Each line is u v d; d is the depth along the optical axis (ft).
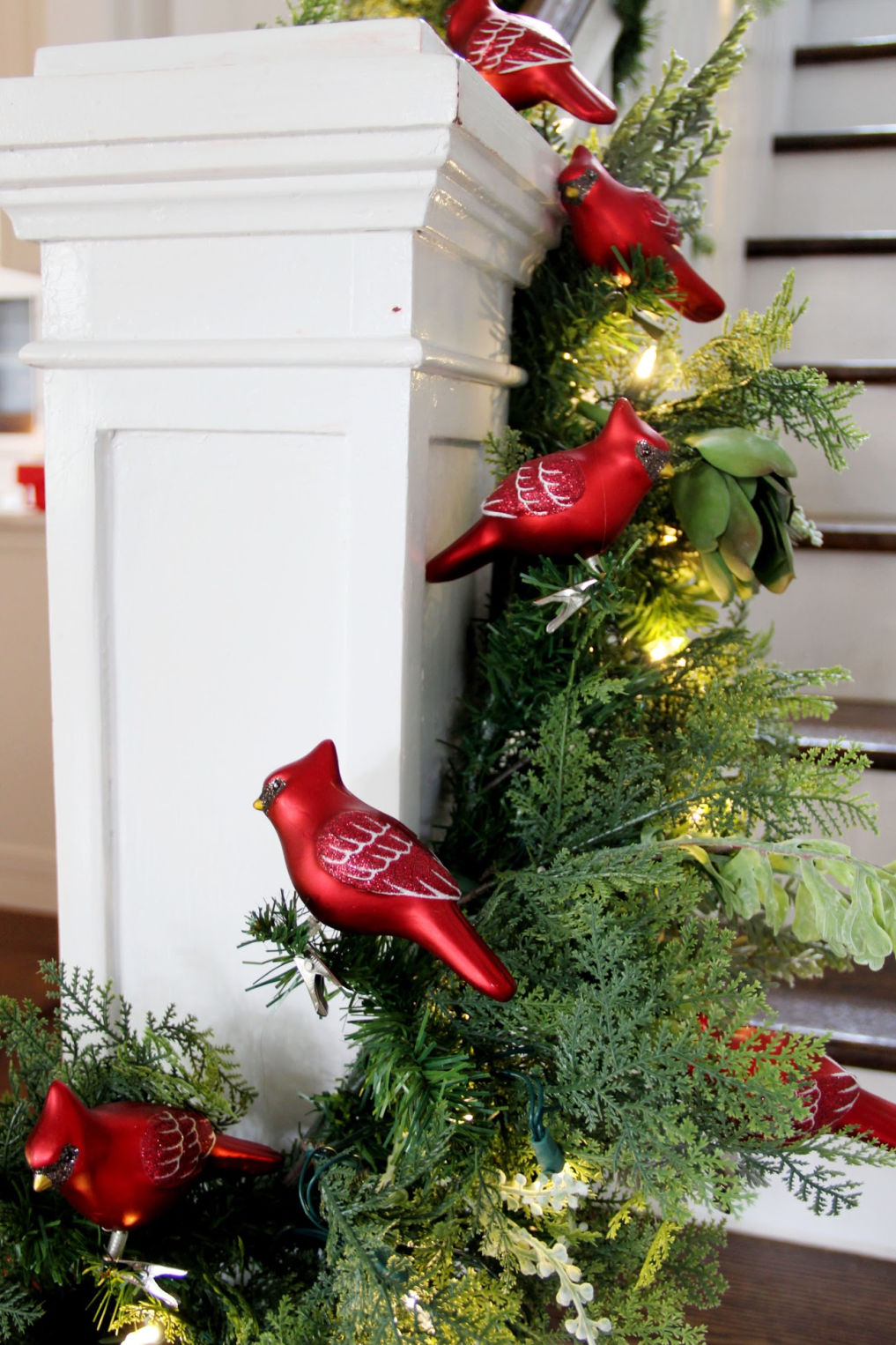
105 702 2.23
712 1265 2.19
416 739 2.15
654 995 1.73
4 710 5.87
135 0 4.01
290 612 2.10
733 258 5.16
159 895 2.30
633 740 2.23
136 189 1.93
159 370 2.05
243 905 2.25
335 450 2.02
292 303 1.95
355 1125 1.99
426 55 1.69
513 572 2.49
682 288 2.37
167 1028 2.11
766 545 2.38
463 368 2.14
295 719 2.14
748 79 5.24
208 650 2.17
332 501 2.04
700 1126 1.88
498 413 2.56
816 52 6.57
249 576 2.11
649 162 2.76
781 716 2.70
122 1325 1.95
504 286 2.47
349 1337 1.69
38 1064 2.07
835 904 1.91
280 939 1.72
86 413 2.11
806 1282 2.76
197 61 1.86
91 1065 2.13
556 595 2.06
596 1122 1.86
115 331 2.07
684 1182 1.65
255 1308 1.94
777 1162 2.27
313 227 1.90
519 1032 1.86
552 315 2.59
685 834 2.27
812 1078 1.95
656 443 2.01
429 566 2.12
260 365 1.98
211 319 2.01
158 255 2.01
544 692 2.22
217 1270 2.01
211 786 2.22
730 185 4.95
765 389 2.49
